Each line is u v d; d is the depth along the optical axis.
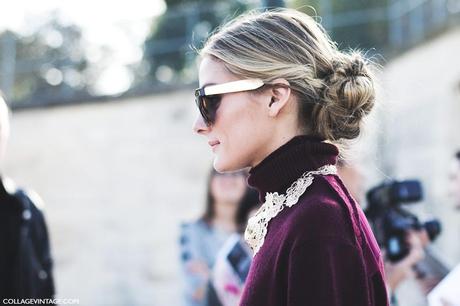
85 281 9.11
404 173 7.46
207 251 3.94
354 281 1.29
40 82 10.18
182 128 9.04
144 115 9.27
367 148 2.75
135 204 9.10
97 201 9.30
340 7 8.68
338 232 1.32
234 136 1.49
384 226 2.76
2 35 10.30
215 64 1.51
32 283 2.85
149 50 9.77
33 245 2.91
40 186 9.62
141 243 8.95
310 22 1.56
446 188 6.96
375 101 1.63
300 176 1.45
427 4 7.79
